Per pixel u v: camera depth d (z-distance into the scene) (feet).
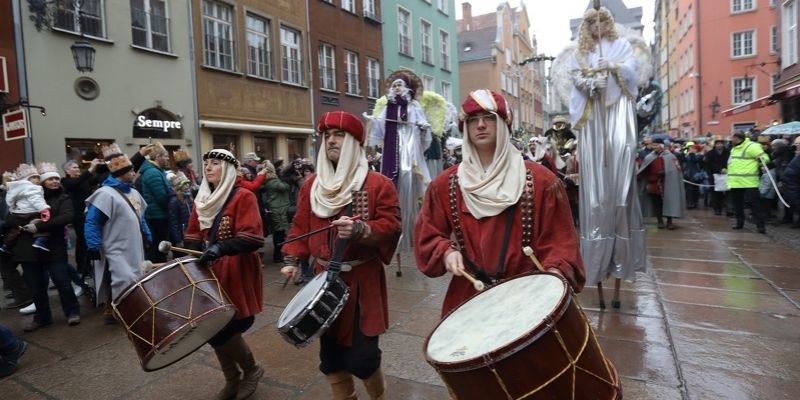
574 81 14.60
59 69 32.96
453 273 6.55
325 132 8.93
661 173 30.50
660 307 15.23
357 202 8.54
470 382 5.24
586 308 15.35
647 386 10.22
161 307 8.26
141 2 38.52
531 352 5.01
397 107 20.31
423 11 85.30
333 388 8.59
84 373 12.10
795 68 56.65
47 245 15.61
